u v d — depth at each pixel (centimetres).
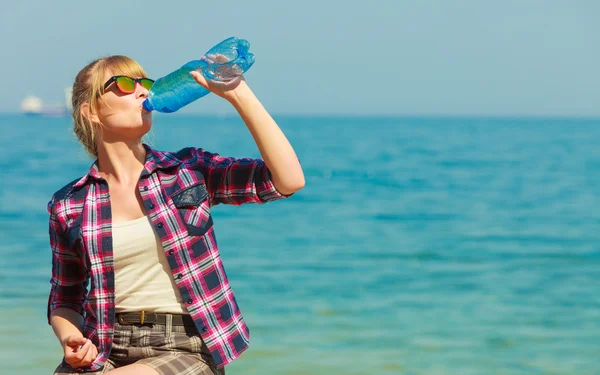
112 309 238
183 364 232
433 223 1883
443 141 6319
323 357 736
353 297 1042
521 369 718
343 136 7356
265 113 231
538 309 988
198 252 239
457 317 934
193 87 237
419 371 703
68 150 4253
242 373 674
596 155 4462
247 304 980
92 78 246
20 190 2422
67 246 248
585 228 1809
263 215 1939
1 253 1266
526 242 1595
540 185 2850
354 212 2066
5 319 799
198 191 243
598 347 799
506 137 7300
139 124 243
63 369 242
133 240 236
